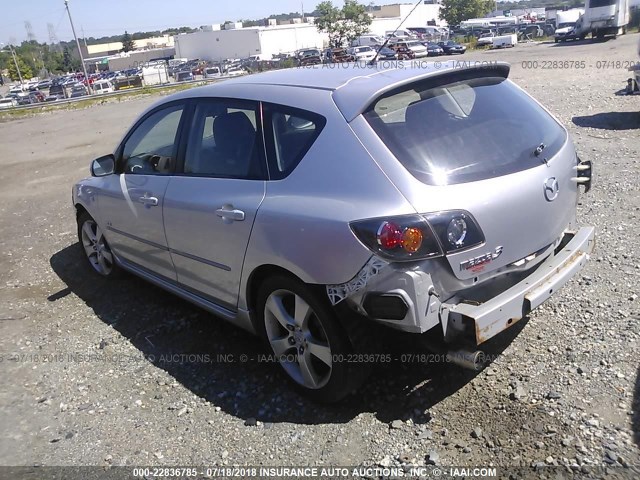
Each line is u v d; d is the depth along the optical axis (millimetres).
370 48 43875
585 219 5613
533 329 3850
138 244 4582
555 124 3721
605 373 3320
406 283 2771
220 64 68875
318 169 3107
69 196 9336
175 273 4230
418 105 3164
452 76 3365
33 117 27156
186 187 3896
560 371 3395
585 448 2805
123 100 31266
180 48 94688
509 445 2893
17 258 6590
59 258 6398
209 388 3693
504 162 3104
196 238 3795
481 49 50250
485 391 3314
